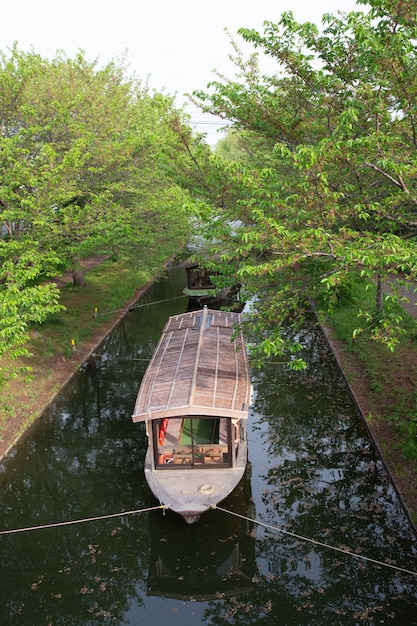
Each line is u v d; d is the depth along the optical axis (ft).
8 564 40.86
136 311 102.47
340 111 38.37
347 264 33.04
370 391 60.34
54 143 64.28
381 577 37.27
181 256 155.74
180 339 61.41
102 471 52.42
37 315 42.83
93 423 61.52
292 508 44.88
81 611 36.42
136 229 79.25
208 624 35.09
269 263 34.06
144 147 73.87
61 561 41.04
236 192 46.01
